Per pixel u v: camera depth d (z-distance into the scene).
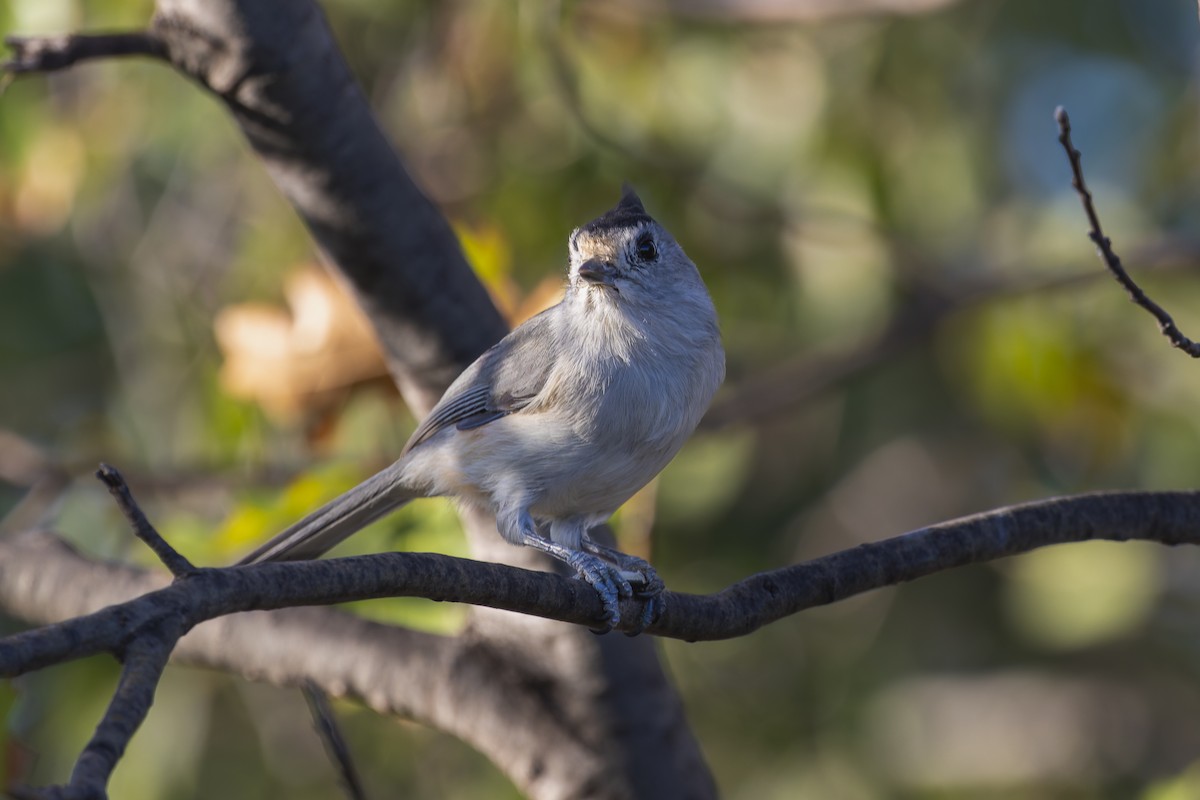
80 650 4.18
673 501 11.80
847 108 12.15
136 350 12.49
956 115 12.67
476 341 7.88
